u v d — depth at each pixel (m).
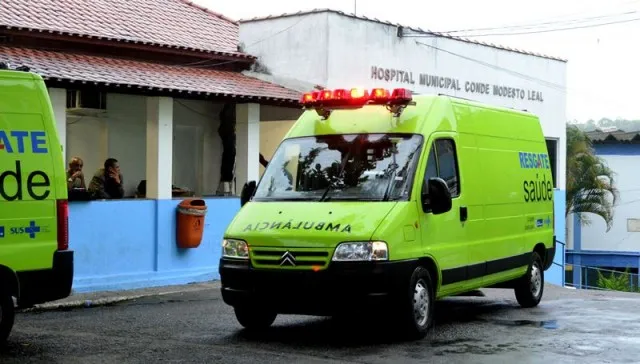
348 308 9.02
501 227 11.77
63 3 18.47
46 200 8.95
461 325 10.89
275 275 9.19
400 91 10.28
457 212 10.53
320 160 10.27
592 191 33.00
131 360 8.51
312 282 9.03
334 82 18.59
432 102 10.63
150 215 15.66
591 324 11.02
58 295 9.02
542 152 13.58
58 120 14.37
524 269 12.55
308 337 9.91
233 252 9.52
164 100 15.90
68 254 9.08
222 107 18.84
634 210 34.62
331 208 9.51
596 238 34.72
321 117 10.80
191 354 8.83
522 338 9.84
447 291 10.37
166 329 10.54
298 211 9.58
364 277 8.95
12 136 8.77
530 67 24.16
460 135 10.91
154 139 15.88
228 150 18.55
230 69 19.28
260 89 17.67
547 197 13.55
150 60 17.66
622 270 34.62
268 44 19.27
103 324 10.99
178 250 16.09
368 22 19.41
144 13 20.11
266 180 10.43
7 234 8.66
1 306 8.80
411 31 20.47
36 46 15.93
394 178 9.78
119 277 15.06
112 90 14.93
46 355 8.76
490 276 11.42
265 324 10.33
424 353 8.88
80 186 14.93
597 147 35.03
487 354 8.83
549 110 24.94
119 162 18.09
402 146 10.09
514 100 23.66
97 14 18.69
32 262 8.82
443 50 21.38
